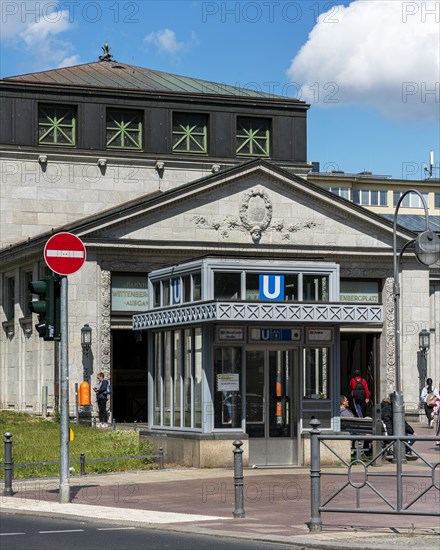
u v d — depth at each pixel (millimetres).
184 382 29125
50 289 20828
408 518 18312
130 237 48844
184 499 21578
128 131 56594
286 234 51219
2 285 56031
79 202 55562
